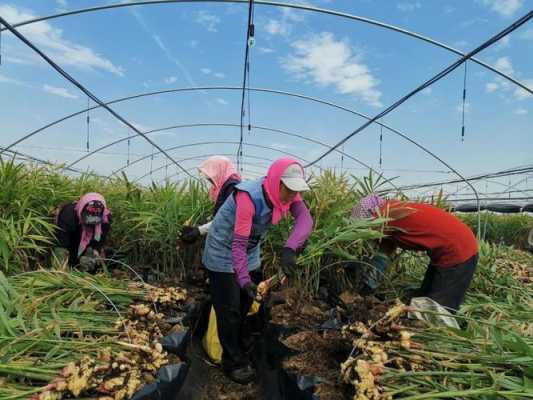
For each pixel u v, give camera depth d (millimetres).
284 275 2381
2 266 3215
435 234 2744
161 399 1930
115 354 1853
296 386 2107
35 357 1818
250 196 2336
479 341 1930
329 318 2943
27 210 3633
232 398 2789
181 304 3193
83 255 3898
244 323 3186
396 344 1896
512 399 1523
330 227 2924
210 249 2707
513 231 9867
